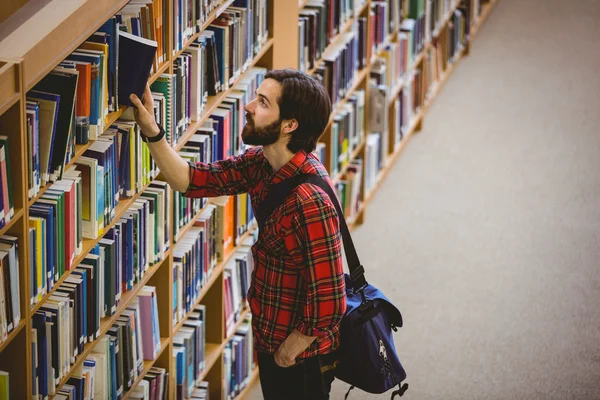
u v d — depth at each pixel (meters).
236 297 4.66
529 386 4.98
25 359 2.96
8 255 2.79
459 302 5.69
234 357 4.72
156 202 3.73
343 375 3.48
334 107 5.79
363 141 6.46
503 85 8.45
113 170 3.34
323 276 3.13
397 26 6.89
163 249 3.82
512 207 6.68
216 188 3.41
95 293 3.37
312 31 5.33
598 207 6.65
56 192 3.05
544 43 9.18
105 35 3.12
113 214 3.38
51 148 2.90
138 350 3.81
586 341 5.34
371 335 3.40
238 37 4.23
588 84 8.43
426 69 7.77
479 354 5.24
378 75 6.60
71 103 2.89
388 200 6.81
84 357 3.35
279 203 3.19
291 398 3.49
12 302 2.84
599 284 5.84
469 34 8.88
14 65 2.61
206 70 4.03
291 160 3.19
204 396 4.44
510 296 5.74
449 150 7.46
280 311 3.30
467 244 6.28
